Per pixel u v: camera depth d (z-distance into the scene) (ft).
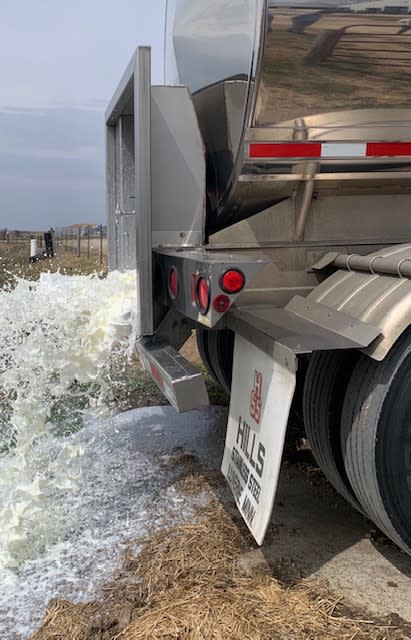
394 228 9.48
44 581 7.86
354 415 7.38
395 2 7.13
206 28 9.29
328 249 9.26
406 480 7.10
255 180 8.53
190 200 9.09
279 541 8.71
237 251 9.06
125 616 7.04
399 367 6.93
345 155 8.40
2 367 9.30
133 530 9.00
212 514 9.43
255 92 7.70
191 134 8.95
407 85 7.86
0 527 8.51
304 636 6.72
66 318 9.21
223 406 14.75
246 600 7.30
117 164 13.48
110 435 12.76
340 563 8.17
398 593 7.52
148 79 8.46
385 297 7.15
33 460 9.57
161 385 8.29
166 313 9.55
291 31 7.21
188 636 6.69
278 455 6.86
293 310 8.53
